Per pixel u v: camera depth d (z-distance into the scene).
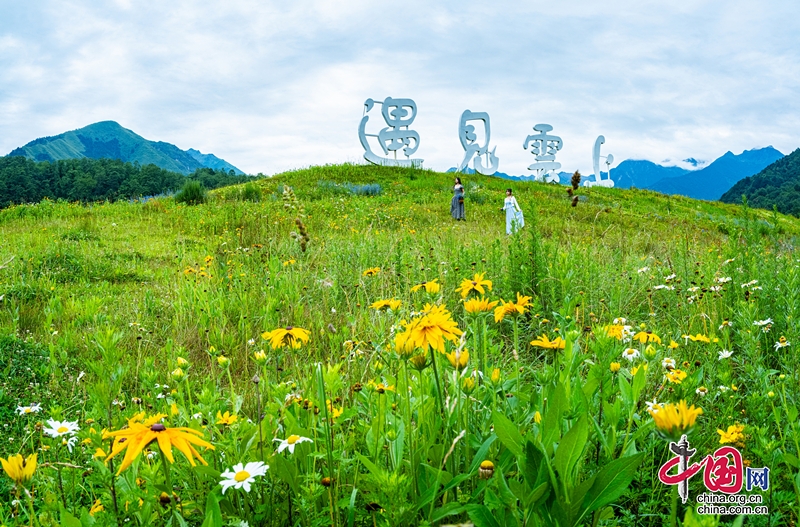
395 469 1.49
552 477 1.37
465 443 1.75
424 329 1.63
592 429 1.82
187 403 2.60
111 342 2.03
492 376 1.76
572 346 2.04
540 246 5.13
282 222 11.73
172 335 4.59
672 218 18.39
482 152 38.75
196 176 100.25
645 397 2.40
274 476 1.72
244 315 4.85
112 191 90.62
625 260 7.14
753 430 2.03
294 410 1.94
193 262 8.06
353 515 1.60
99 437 1.79
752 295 4.08
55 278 6.85
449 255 6.67
